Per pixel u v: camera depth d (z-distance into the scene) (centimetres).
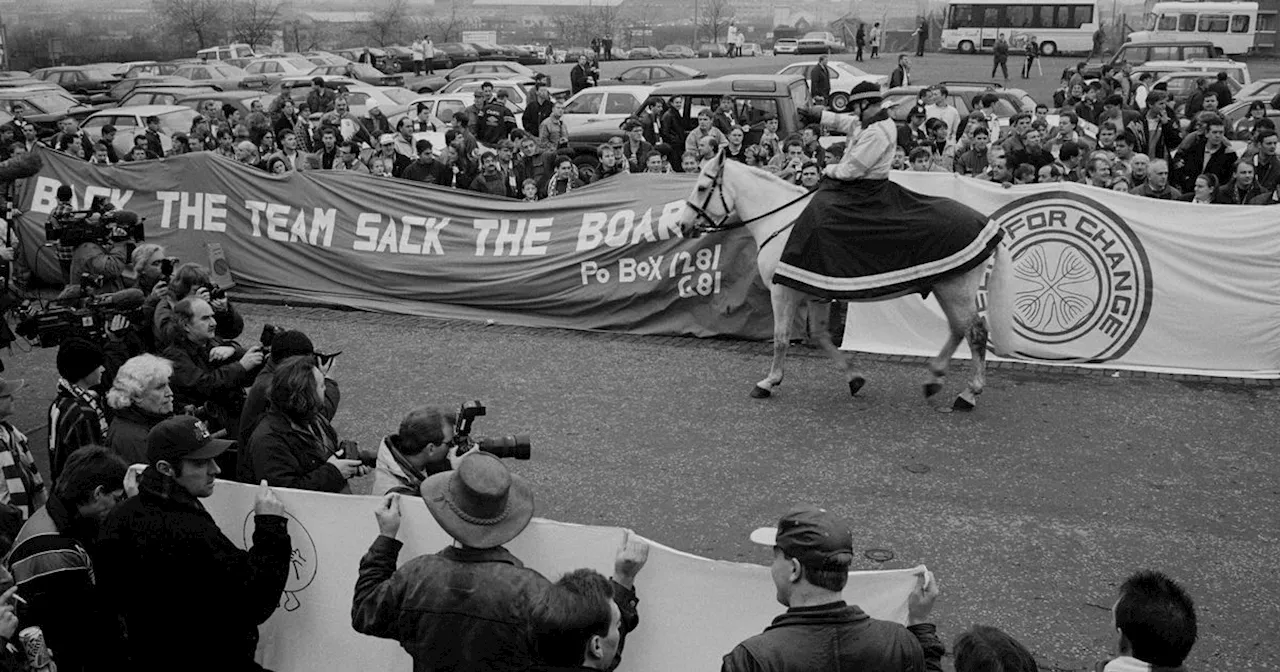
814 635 332
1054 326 1030
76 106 3020
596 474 796
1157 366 1007
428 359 1067
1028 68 3969
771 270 957
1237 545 678
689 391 967
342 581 491
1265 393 940
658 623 457
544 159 1481
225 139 1695
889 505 739
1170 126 1587
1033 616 601
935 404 926
